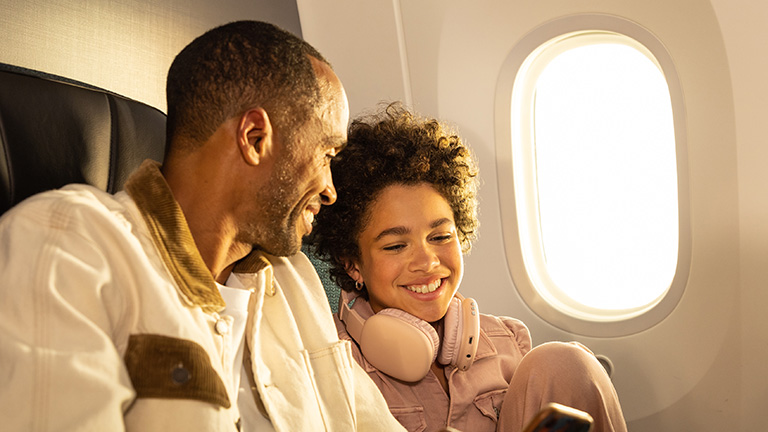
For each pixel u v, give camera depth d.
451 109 2.42
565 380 1.42
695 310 2.19
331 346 1.36
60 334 0.88
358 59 2.53
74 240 0.95
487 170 2.41
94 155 1.32
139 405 0.95
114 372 0.90
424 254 1.51
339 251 1.63
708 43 2.02
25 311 0.88
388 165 1.54
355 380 1.41
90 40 1.84
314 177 1.21
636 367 2.29
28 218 0.94
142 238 1.04
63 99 1.31
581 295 2.40
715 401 2.19
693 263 2.17
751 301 2.10
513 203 2.39
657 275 2.29
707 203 2.12
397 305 1.53
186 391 0.96
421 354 1.46
